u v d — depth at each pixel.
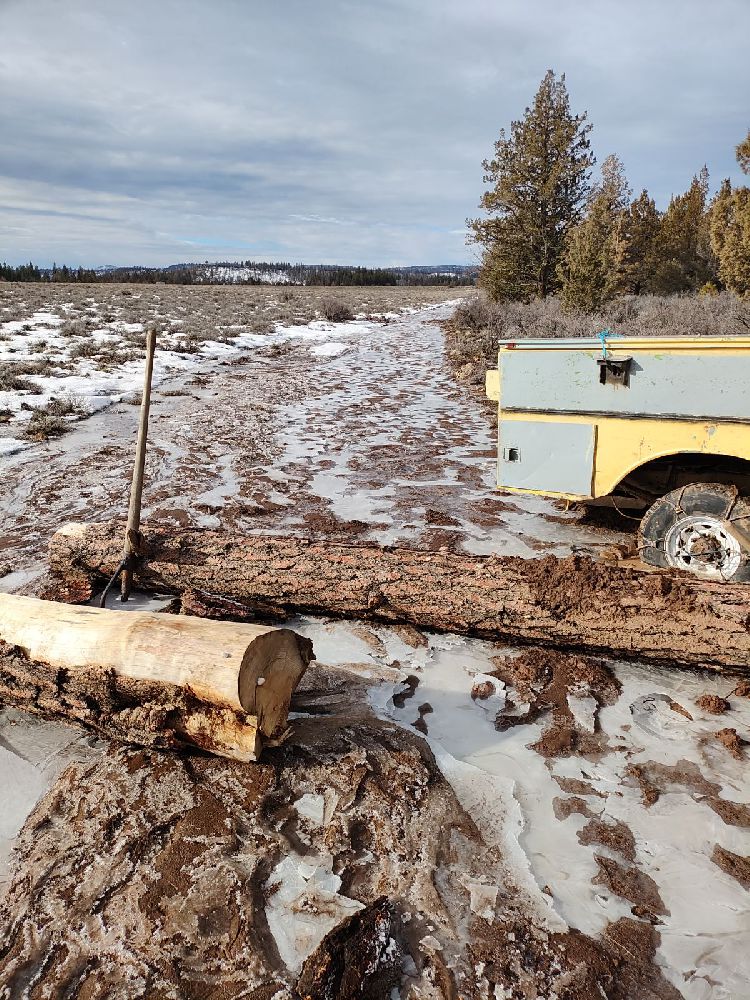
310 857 2.65
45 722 3.51
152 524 4.99
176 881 2.51
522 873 2.62
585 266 20.48
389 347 23.42
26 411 10.97
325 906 2.43
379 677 3.92
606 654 4.07
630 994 2.17
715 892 2.54
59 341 18.88
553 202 25.92
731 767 3.21
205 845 2.68
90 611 3.42
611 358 4.57
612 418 4.69
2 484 7.54
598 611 3.92
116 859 2.61
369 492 7.53
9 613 3.46
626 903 2.50
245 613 4.46
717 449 4.39
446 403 13.39
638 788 3.08
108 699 3.16
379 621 4.46
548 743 3.37
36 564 5.44
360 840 2.75
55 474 7.95
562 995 2.16
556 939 2.35
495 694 3.79
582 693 3.79
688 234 32.41
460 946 2.31
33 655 3.29
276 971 2.18
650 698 3.75
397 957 2.26
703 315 16.73
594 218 20.81
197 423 10.89
